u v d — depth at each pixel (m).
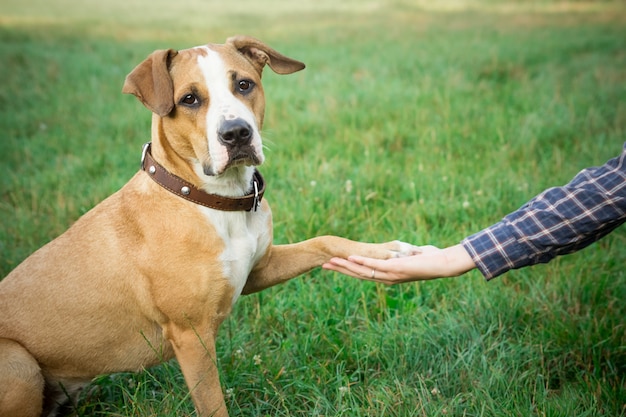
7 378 3.19
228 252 3.35
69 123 8.09
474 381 3.57
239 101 3.33
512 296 4.28
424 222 5.19
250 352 3.85
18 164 6.94
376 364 3.86
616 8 17.69
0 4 22.12
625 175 3.02
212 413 3.29
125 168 6.66
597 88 8.56
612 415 3.32
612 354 3.78
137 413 3.41
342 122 7.63
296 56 11.55
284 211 5.31
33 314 3.37
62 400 3.59
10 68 10.75
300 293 4.39
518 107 8.13
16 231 5.31
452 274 3.30
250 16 19.02
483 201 5.45
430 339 3.93
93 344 3.42
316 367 3.73
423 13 18.61
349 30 15.19
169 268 3.27
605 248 4.90
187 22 17.50
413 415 3.30
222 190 3.38
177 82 3.34
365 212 5.45
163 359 3.58
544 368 3.76
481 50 11.40
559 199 3.13
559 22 15.18
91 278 3.38
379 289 4.42
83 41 13.70
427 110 7.88
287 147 6.87
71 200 5.75
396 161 6.57
